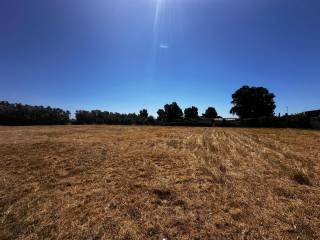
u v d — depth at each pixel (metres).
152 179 6.47
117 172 7.11
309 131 20.66
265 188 5.78
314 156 9.28
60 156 8.98
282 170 7.25
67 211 4.75
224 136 16.31
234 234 3.94
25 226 4.25
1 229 4.17
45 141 12.21
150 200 5.20
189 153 9.66
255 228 4.09
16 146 10.71
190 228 4.13
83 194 5.55
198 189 5.73
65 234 4.01
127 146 11.13
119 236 3.95
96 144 11.55
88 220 4.41
